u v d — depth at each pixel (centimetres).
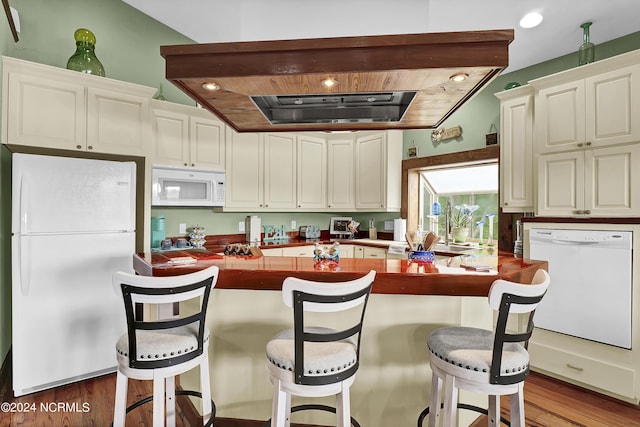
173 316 209
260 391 183
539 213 266
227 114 218
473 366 128
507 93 294
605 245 224
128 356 136
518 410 132
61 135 235
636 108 216
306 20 267
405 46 150
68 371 230
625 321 216
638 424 197
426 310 174
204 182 327
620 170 224
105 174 244
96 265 240
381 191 404
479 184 371
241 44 156
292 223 446
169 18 317
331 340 126
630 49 260
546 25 254
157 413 137
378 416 176
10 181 244
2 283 232
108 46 294
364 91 179
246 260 201
